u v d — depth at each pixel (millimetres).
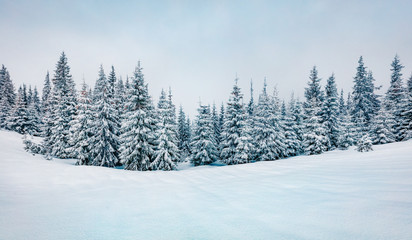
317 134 29328
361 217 3625
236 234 3445
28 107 47594
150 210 5203
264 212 4516
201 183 9391
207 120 34000
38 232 3768
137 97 23141
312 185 6914
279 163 15250
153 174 13062
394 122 31844
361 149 18484
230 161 29297
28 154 19641
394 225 3121
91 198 6777
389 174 6918
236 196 6289
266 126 30797
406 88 33969
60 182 9867
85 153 26469
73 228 3979
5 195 6902
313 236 3129
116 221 4379
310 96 38781
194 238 3395
